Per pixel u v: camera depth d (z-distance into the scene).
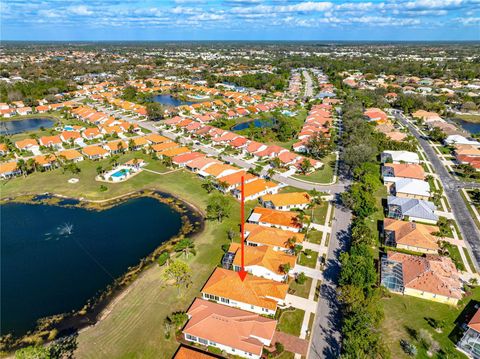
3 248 87.94
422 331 58.75
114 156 143.75
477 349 56.06
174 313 65.31
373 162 140.25
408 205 100.50
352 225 94.31
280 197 105.25
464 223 96.12
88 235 92.94
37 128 196.62
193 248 84.56
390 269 73.75
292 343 58.59
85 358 56.78
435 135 170.12
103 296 71.00
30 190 118.75
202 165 130.50
